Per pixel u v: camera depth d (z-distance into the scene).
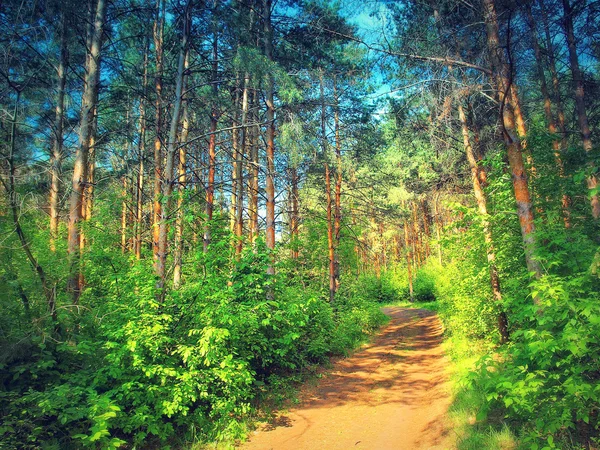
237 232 13.58
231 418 6.18
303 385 9.18
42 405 4.19
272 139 12.05
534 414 4.38
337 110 14.32
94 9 10.26
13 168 5.58
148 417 5.16
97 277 7.50
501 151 8.15
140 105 14.66
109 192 13.95
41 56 8.57
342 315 14.74
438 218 24.47
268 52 11.80
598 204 7.10
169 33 11.89
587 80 9.34
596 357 3.87
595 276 4.49
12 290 5.32
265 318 7.52
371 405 7.64
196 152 17.22
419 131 10.57
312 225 18.98
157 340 5.63
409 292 38.84
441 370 9.77
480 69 6.55
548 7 7.45
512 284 6.24
